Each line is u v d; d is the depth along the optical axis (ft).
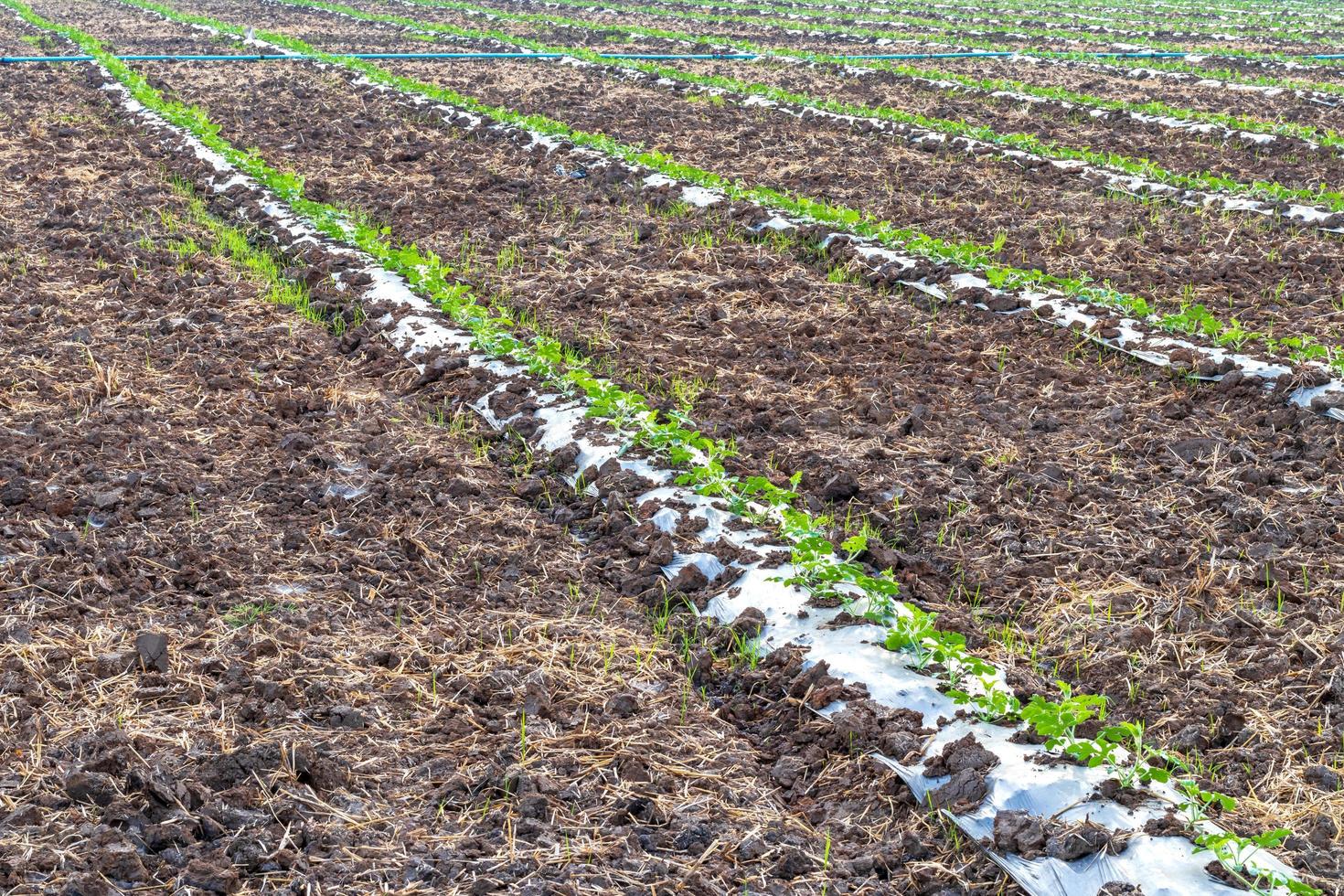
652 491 20.95
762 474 22.08
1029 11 116.16
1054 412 25.12
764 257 34.45
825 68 72.49
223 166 42.01
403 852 13.08
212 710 15.10
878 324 29.76
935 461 22.82
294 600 17.79
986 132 49.42
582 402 24.08
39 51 71.97
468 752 14.87
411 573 18.93
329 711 15.26
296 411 24.22
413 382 25.94
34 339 26.73
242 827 13.19
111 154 44.60
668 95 60.75
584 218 37.99
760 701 16.51
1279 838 12.66
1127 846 12.98
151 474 21.02
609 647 17.22
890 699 15.71
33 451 21.59
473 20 99.35
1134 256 34.88
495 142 48.01
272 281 31.86
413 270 30.45
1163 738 15.58
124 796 13.34
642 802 14.17
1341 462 22.40
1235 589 18.72
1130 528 20.53
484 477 22.13
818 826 14.25
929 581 19.29
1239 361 26.43
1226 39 94.38
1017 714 15.06
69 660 15.97
